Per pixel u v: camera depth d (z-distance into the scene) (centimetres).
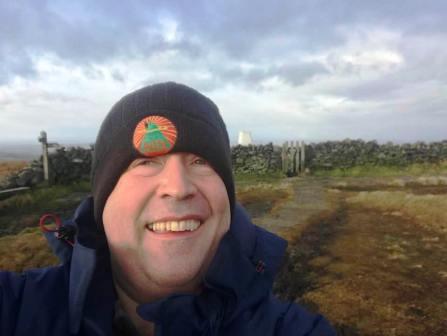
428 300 162
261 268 50
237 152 780
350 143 835
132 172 43
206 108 47
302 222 306
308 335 48
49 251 215
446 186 553
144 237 42
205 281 44
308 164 785
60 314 43
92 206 48
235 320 46
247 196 466
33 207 386
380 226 297
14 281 44
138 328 46
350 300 161
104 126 46
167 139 42
